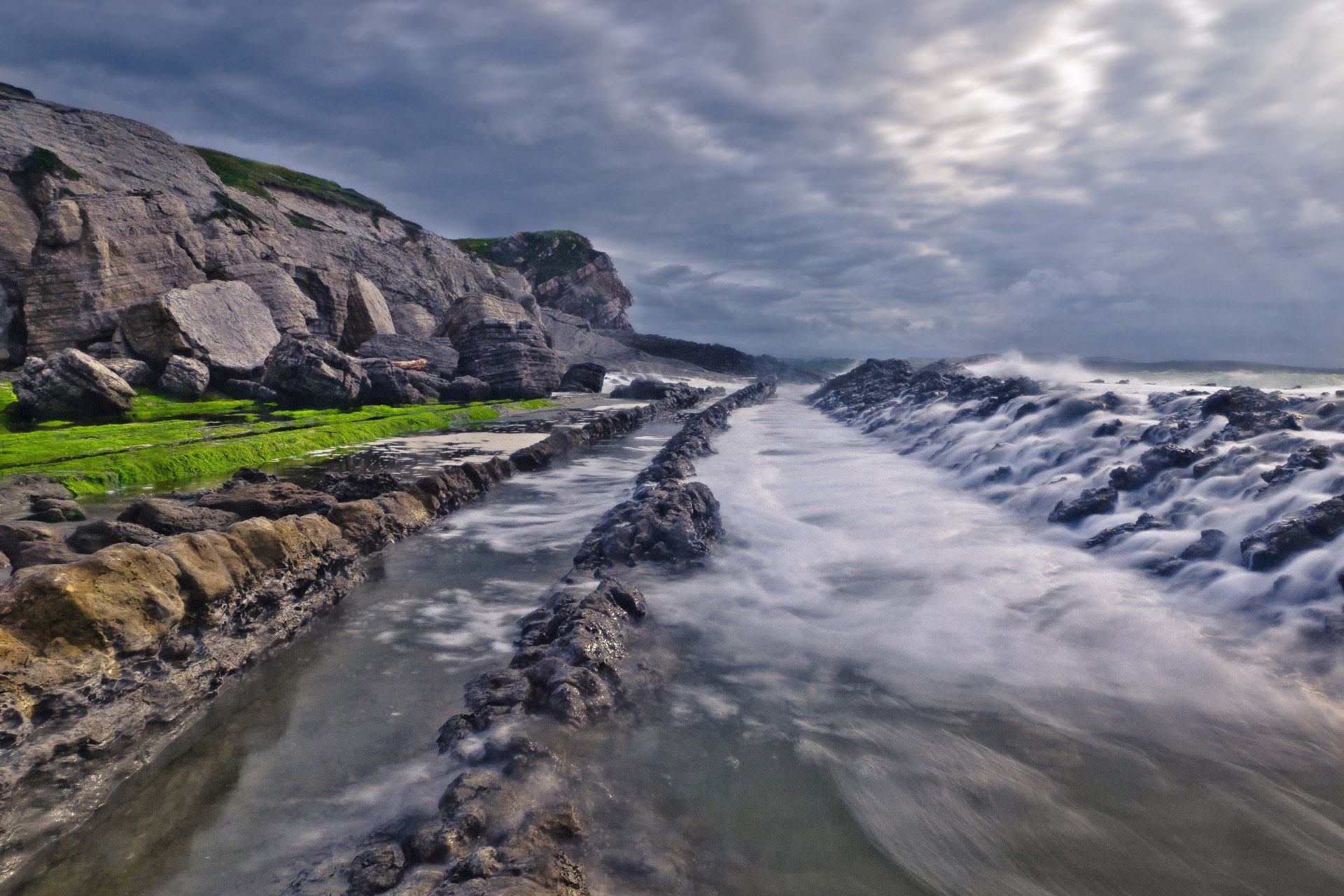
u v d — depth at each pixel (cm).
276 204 6681
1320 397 1022
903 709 462
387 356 3578
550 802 358
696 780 387
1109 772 387
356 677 527
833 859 328
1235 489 789
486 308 4375
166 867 334
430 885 297
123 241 2952
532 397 3856
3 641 388
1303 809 352
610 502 1155
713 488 1213
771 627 605
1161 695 464
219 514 827
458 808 345
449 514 1068
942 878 316
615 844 335
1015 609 620
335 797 383
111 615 437
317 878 322
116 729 415
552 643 539
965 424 1620
